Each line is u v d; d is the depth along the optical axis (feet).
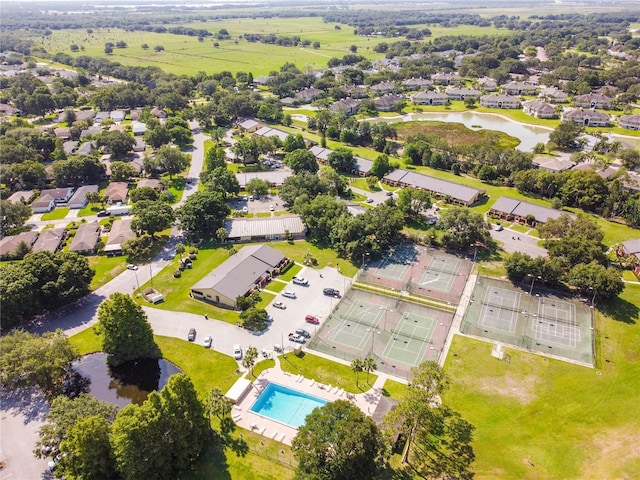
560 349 371.97
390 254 511.40
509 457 281.74
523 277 457.27
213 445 290.15
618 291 411.13
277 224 553.64
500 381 339.77
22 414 317.83
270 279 465.06
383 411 310.45
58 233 540.11
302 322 405.59
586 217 555.28
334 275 473.26
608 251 504.02
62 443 253.44
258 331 394.52
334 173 650.43
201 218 537.24
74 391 339.77
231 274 447.42
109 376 353.10
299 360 362.53
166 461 261.03
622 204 577.43
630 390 330.95
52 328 399.44
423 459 280.51
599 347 373.40
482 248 518.37
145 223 511.81
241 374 348.59
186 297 441.27
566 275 436.76
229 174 634.84
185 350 373.40
